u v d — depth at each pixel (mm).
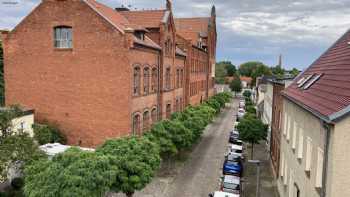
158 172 26203
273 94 29891
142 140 18359
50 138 24094
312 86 17219
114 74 24250
